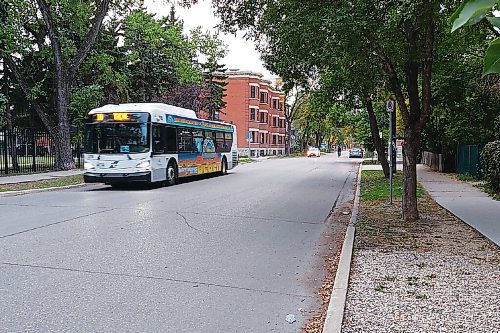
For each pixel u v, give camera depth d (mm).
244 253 8523
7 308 5625
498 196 16312
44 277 6879
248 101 75000
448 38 11352
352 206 15164
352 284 6414
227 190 19656
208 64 55406
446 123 27703
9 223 11219
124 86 36562
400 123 34469
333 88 20594
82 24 29703
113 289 6379
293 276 7125
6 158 26281
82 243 9109
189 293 6262
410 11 8344
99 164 19625
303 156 73562
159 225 11141
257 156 73500
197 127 25219
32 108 31875
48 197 16797
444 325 4922
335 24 9242
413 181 11695
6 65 29391
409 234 9961
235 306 5801
